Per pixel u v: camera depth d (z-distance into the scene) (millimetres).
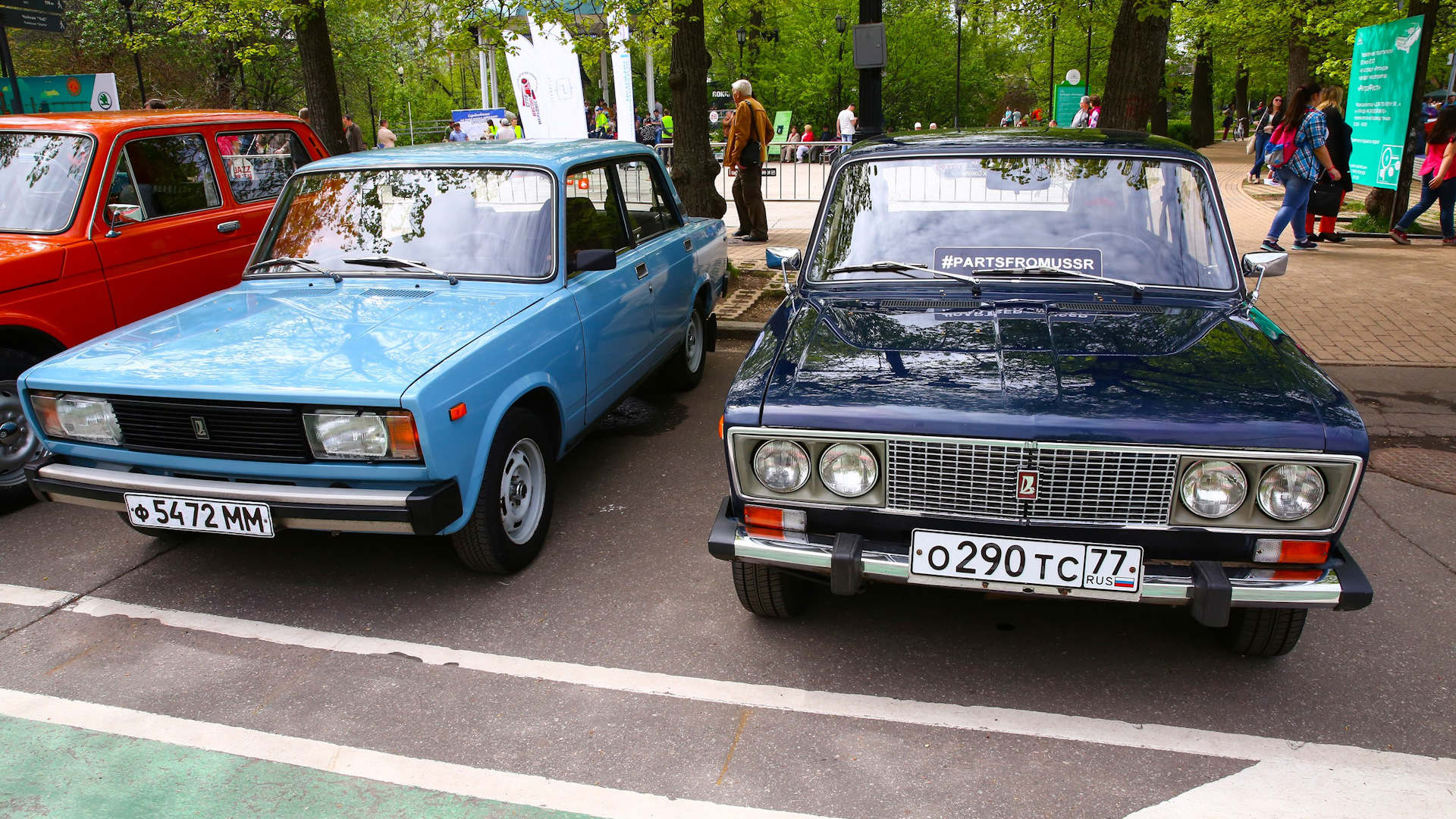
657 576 3914
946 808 2543
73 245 5008
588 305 4445
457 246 4410
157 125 5730
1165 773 2674
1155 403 2664
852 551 2762
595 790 2641
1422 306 8023
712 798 2602
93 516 4703
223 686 3188
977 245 3727
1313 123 10078
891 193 3904
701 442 5543
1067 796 2584
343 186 4723
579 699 3072
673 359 6238
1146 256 3635
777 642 3398
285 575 4004
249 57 9648
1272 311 7980
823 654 3309
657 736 2879
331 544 4305
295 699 3102
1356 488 2555
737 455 2855
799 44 39812
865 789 2627
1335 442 2531
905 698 3045
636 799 2602
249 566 4090
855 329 3295
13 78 11398
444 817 2547
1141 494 2643
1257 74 35906
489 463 3627
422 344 3541
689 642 3406
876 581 2832
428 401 3193
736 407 2850
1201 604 2590
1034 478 2656
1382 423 5562
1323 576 2625
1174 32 28594
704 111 10203
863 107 7664
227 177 6199
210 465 3398
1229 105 51750
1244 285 3592
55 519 4668
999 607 3635
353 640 3463
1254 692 3043
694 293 6199
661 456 5336
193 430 3365
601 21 8766
